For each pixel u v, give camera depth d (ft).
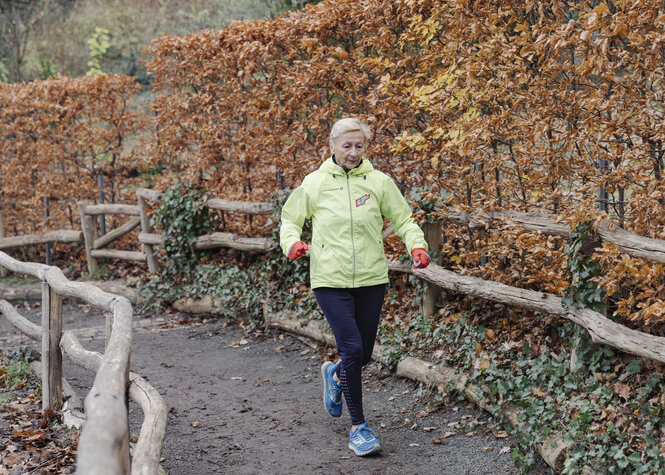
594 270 12.30
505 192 15.92
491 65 14.55
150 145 27.99
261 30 22.62
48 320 15.15
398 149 16.60
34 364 18.98
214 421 14.92
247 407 15.67
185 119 26.53
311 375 17.83
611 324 11.52
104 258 31.42
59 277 14.67
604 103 12.23
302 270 21.50
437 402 14.57
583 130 13.20
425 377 15.33
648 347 10.61
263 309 22.25
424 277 16.89
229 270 24.20
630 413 11.25
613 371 12.46
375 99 18.08
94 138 32.40
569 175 14.24
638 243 11.15
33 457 12.66
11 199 35.14
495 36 14.26
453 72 16.24
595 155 13.20
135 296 27.30
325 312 12.67
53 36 66.49
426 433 13.50
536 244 13.64
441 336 16.28
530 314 15.30
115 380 7.25
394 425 14.05
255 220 25.32
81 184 32.89
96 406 6.29
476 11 15.28
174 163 28.35
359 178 12.71
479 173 15.83
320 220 12.62
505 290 14.37
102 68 61.82
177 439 13.93
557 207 14.60
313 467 12.30
